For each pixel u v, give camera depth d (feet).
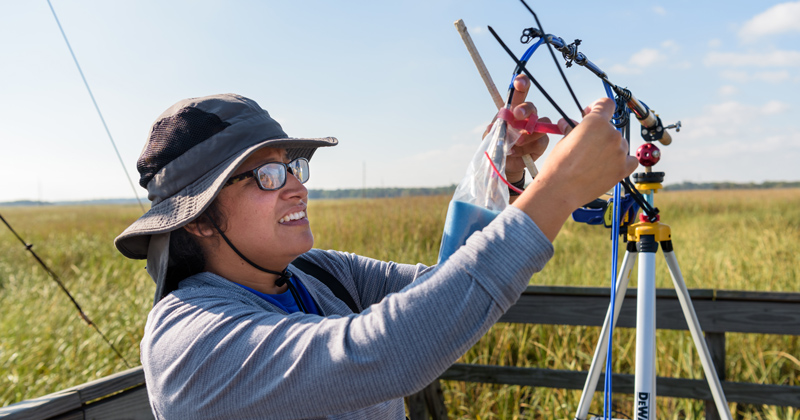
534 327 11.30
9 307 15.33
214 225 2.88
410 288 2.06
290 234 3.02
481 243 2.00
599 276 14.49
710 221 34.04
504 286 1.93
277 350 2.16
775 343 10.93
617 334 10.57
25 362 10.80
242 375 2.18
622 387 7.47
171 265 3.04
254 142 2.86
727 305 6.89
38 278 19.56
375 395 1.97
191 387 2.28
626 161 2.14
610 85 3.23
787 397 6.70
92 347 11.64
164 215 2.79
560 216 2.03
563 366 10.05
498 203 2.75
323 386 2.02
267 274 3.18
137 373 4.67
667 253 4.22
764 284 13.60
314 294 3.46
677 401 9.06
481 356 10.65
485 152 2.82
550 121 2.92
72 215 93.25
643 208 3.93
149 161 2.89
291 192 3.01
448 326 1.90
